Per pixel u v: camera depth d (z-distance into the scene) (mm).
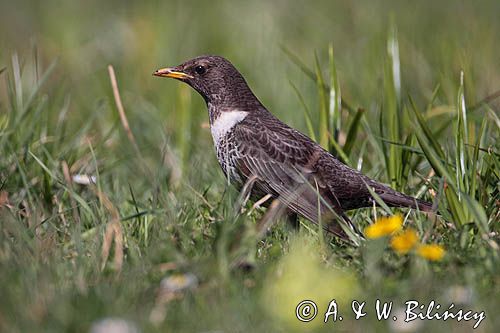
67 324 8000
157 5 22578
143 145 14711
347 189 11430
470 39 17578
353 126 12430
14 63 15000
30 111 13477
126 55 20266
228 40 20500
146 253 9688
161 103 16812
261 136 11789
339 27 20375
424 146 10977
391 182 11969
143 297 8656
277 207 10719
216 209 11039
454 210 10570
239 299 8539
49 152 12633
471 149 11734
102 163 13055
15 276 8914
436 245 9594
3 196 11164
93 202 10992
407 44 17859
